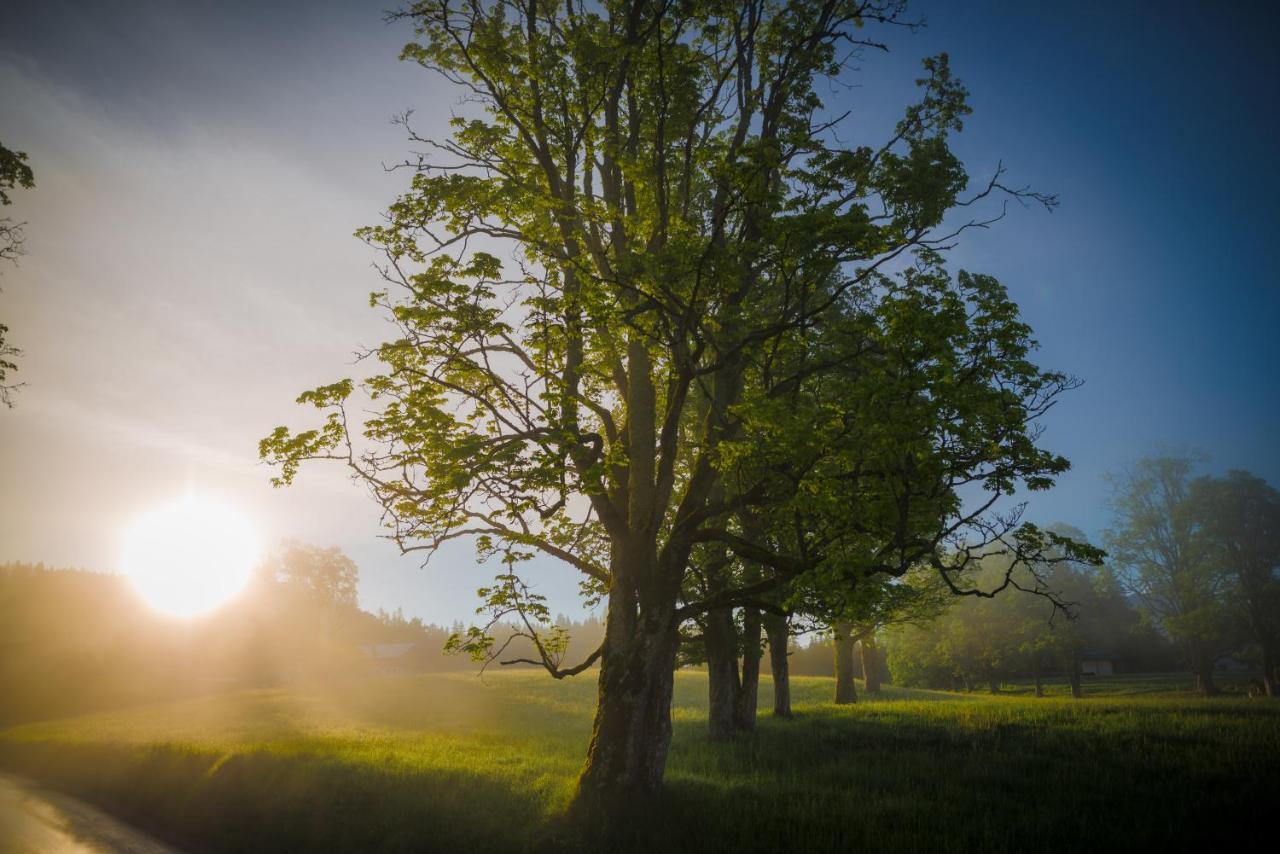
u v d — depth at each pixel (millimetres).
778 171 16312
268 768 17953
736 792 15312
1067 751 19922
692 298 13250
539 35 17219
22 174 21406
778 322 15742
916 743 22719
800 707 40469
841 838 12195
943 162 16812
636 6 15227
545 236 16562
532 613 14922
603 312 12844
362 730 37531
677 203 17516
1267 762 17172
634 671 14320
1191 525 57188
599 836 12227
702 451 16156
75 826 17812
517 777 17328
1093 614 71375
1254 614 53656
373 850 12758
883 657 96312
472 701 56281
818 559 13430
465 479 12711
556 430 13469
